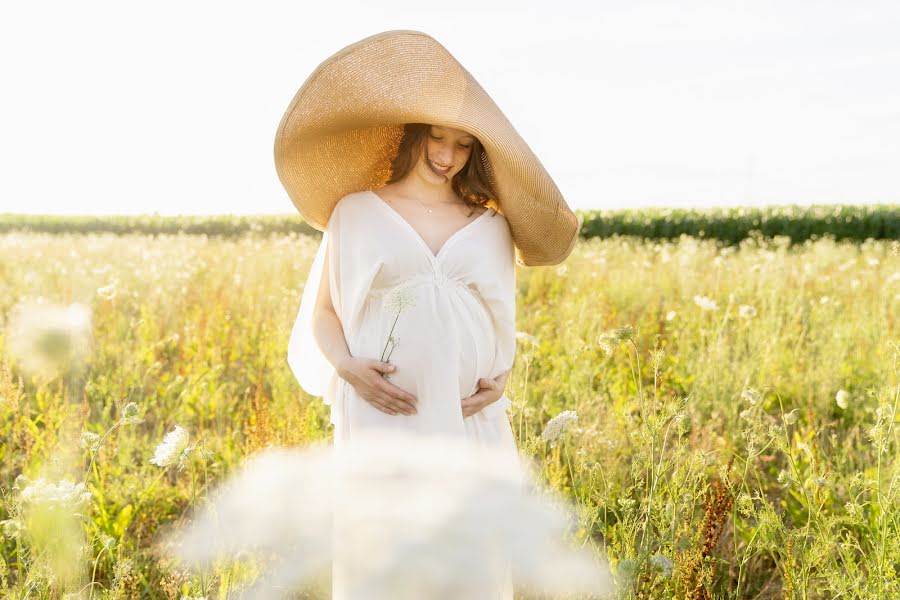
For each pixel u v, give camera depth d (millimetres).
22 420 3768
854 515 2451
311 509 406
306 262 10812
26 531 2008
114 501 3357
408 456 403
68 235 17688
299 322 2670
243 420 4562
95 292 6031
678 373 5516
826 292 8578
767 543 2473
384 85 2336
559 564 359
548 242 2613
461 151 2438
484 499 371
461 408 2279
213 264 11508
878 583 2240
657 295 8812
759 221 24422
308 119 2430
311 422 4062
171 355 6426
